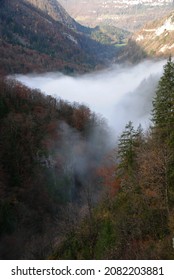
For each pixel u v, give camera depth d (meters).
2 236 69.50
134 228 42.78
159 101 54.50
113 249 42.88
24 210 77.62
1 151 88.06
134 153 55.53
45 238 67.50
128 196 51.16
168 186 41.50
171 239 36.91
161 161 42.28
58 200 89.56
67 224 59.34
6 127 95.38
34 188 85.88
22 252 65.88
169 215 39.62
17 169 86.38
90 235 50.59
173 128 52.19
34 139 97.19
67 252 51.91
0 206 74.00
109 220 50.81
